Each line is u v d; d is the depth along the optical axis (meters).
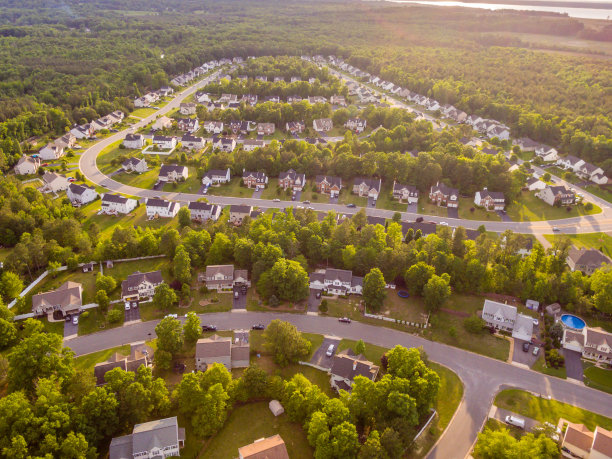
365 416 92.50
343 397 94.38
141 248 147.62
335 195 199.12
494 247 143.00
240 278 135.50
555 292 130.88
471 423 95.62
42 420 81.88
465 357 113.38
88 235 153.25
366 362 103.94
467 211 189.75
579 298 128.25
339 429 83.81
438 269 135.62
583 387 105.25
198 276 138.38
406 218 183.25
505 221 183.00
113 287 130.00
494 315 121.69
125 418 88.88
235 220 175.00
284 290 127.88
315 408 91.50
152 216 177.62
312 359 111.38
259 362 109.69
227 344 107.50
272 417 95.62
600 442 85.31
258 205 190.12
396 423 87.38
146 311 125.62
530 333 118.25
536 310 128.88
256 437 91.12
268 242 141.12
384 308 129.25
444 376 107.19
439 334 120.56
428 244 142.25
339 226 150.38
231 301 130.38
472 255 139.00
